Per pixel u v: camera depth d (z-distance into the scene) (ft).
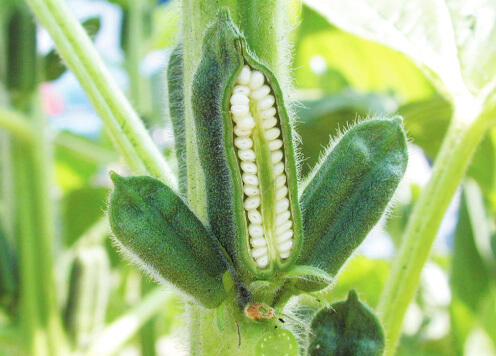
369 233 0.45
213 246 0.44
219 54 0.41
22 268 0.72
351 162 0.45
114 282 0.99
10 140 0.73
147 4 0.98
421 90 1.05
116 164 1.03
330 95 0.87
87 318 0.74
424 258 0.54
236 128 0.41
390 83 1.07
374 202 0.45
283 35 0.47
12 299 0.72
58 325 0.73
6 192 0.75
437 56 0.56
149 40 1.00
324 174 0.45
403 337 1.16
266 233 0.43
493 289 0.89
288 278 0.45
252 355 0.45
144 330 0.84
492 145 0.80
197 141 0.44
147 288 0.81
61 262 0.79
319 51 1.09
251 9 0.46
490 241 0.96
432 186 0.54
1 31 0.72
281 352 0.44
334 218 0.45
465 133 0.53
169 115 0.50
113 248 0.94
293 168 0.42
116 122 0.53
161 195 0.43
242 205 0.42
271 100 0.41
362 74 1.09
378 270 1.04
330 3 0.58
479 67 0.54
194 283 0.44
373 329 0.48
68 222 0.93
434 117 0.81
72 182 1.21
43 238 0.73
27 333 0.72
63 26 0.53
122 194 0.43
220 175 0.44
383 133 0.45
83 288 0.73
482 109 0.53
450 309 0.90
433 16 0.56
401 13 0.57
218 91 0.42
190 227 0.44
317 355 0.49
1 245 0.72
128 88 0.94
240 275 0.44
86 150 1.01
